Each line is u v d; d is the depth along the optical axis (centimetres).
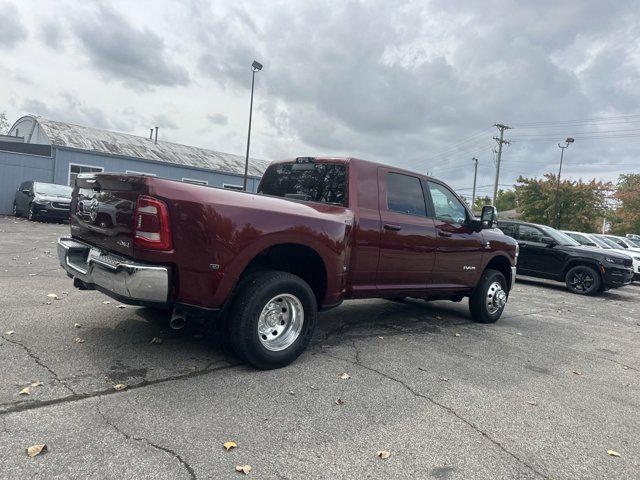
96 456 249
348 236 468
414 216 559
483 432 321
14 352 382
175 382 355
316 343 499
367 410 339
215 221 359
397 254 532
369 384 389
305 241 417
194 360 404
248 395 345
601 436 332
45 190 1789
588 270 1205
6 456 241
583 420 357
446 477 262
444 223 599
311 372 406
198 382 360
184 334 470
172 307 369
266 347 396
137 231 346
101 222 397
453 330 618
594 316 878
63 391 321
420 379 411
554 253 1269
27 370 349
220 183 2700
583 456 301
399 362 454
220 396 339
